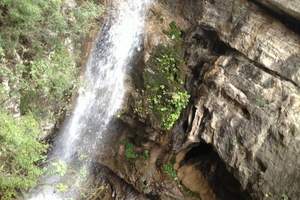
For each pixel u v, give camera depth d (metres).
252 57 9.09
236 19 9.43
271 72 8.87
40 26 7.60
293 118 8.36
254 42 9.12
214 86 9.27
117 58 9.90
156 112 9.48
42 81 7.63
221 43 9.77
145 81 9.61
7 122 6.50
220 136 9.05
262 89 8.80
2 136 6.45
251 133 8.70
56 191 9.55
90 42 9.33
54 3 7.31
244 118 8.85
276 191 8.30
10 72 7.46
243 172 8.73
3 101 7.44
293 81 8.62
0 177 6.97
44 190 9.27
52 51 8.05
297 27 9.04
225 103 9.12
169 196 9.83
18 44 7.60
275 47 8.91
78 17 8.20
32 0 6.91
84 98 9.66
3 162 7.08
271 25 9.16
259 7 9.38
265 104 8.68
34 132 7.13
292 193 8.12
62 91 8.47
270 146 8.48
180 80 9.69
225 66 9.32
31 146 6.95
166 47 9.80
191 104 9.55
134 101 9.69
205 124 9.25
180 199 9.80
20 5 6.77
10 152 6.88
